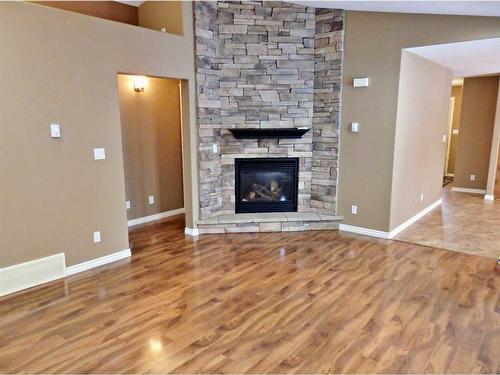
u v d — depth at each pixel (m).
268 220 5.03
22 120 3.21
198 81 4.67
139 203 5.53
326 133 5.04
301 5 4.79
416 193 5.56
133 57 3.98
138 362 2.34
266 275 3.66
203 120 4.80
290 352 2.44
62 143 3.50
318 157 5.16
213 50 4.77
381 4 3.87
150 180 5.64
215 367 2.29
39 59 3.26
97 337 2.61
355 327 2.73
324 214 5.21
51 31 3.31
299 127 5.11
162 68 4.28
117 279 3.58
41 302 3.12
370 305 3.05
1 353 2.43
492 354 2.41
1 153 3.12
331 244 4.56
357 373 2.24
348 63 4.74
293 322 2.80
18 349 2.48
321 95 5.00
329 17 4.75
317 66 4.96
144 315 2.91
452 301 3.12
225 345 2.52
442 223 5.50
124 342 2.55
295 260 4.05
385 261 4.01
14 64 3.12
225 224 4.98
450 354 2.41
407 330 2.69
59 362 2.34
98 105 3.75
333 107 4.92
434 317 2.86
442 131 6.36
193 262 4.01
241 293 3.28
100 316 2.89
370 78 4.61
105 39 3.72
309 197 5.33
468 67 5.89
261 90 4.98
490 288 3.36
